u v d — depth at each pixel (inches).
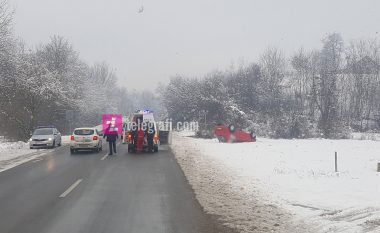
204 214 386.3
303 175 606.2
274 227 335.9
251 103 2276.1
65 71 2477.9
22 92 1674.5
